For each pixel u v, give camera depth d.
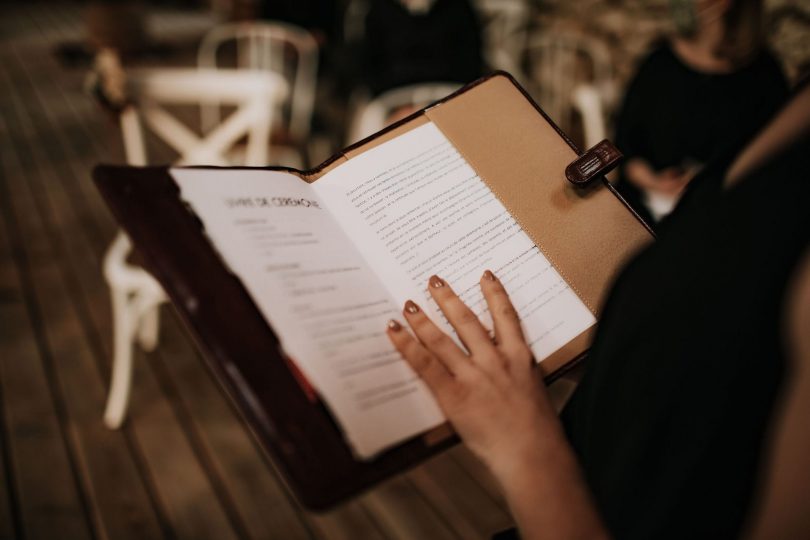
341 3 3.94
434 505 1.61
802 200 0.29
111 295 2.38
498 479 0.45
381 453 0.45
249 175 0.56
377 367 0.49
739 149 0.36
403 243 0.58
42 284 2.42
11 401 1.85
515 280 0.58
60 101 4.59
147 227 0.47
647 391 0.34
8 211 2.94
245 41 3.47
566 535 0.41
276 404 0.43
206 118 3.39
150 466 1.67
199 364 2.06
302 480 0.41
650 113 1.74
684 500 0.31
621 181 1.78
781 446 0.28
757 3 1.54
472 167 0.63
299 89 2.95
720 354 0.30
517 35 4.11
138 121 1.72
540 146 0.65
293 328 0.47
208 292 0.45
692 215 0.35
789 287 0.28
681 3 1.61
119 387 1.77
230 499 1.60
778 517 0.28
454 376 0.48
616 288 0.42
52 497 1.56
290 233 0.53
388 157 0.63
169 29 7.64
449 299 0.53
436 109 0.66
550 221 0.61
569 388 1.39
